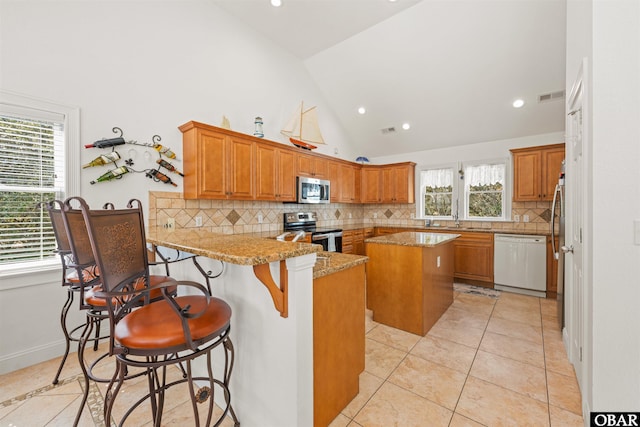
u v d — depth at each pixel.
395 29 3.55
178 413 1.57
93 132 2.40
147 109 2.75
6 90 1.99
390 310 2.72
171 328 1.00
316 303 1.37
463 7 3.09
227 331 1.23
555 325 2.74
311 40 3.93
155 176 2.78
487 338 2.47
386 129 5.20
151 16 2.77
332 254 1.89
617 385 1.30
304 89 4.56
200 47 3.16
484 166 4.78
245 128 3.64
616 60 1.28
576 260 1.84
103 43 2.46
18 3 2.04
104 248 0.92
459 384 1.82
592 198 1.33
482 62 3.57
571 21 1.95
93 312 1.49
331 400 1.49
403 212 5.64
